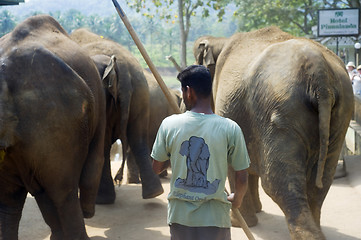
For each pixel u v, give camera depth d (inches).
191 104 118.5
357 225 203.0
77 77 151.6
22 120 140.4
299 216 152.9
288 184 156.9
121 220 225.5
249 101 174.1
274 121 160.4
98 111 176.6
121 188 293.3
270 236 193.8
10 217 158.1
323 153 152.7
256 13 1325.0
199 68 118.2
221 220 114.6
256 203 224.4
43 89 143.4
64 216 158.1
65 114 146.5
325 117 152.8
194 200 112.8
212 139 113.5
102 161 189.2
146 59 136.3
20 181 153.7
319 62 156.4
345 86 170.7
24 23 161.2
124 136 235.0
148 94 255.1
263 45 190.9
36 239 199.2
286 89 159.3
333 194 254.4
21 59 144.6
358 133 364.2
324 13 792.9
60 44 164.2
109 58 235.9
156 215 233.1
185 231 114.0
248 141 177.9
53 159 147.2
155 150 119.0
